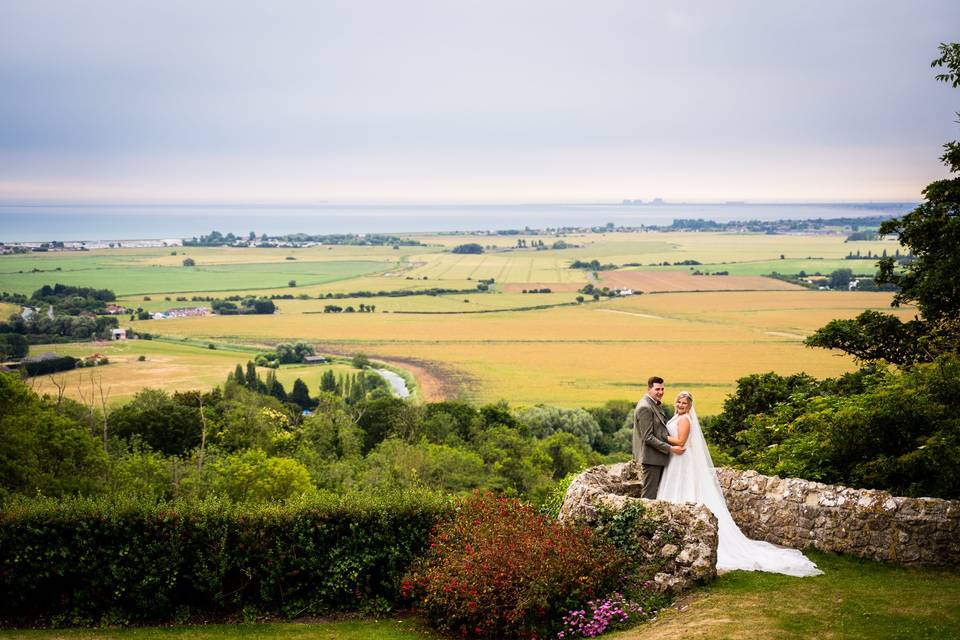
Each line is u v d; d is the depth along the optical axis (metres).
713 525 13.37
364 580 15.07
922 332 25.72
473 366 189.50
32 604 14.71
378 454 67.44
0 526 14.48
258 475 45.25
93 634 13.66
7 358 169.12
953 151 24.02
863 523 14.30
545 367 186.88
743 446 31.44
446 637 13.03
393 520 15.46
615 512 14.00
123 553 14.54
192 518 14.85
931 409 16.67
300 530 15.08
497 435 89.31
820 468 17.53
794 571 13.55
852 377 27.08
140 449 65.56
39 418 38.03
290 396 146.62
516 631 12.26
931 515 13.80
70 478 36.50
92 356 182.00
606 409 133.75
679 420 14.95
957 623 10.63
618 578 13.16
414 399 143.88
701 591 12.69
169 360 184.25
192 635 13.59
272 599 14.84
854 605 11.54
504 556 12.82
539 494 60.50
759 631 10.62
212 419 75.12
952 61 22.31
